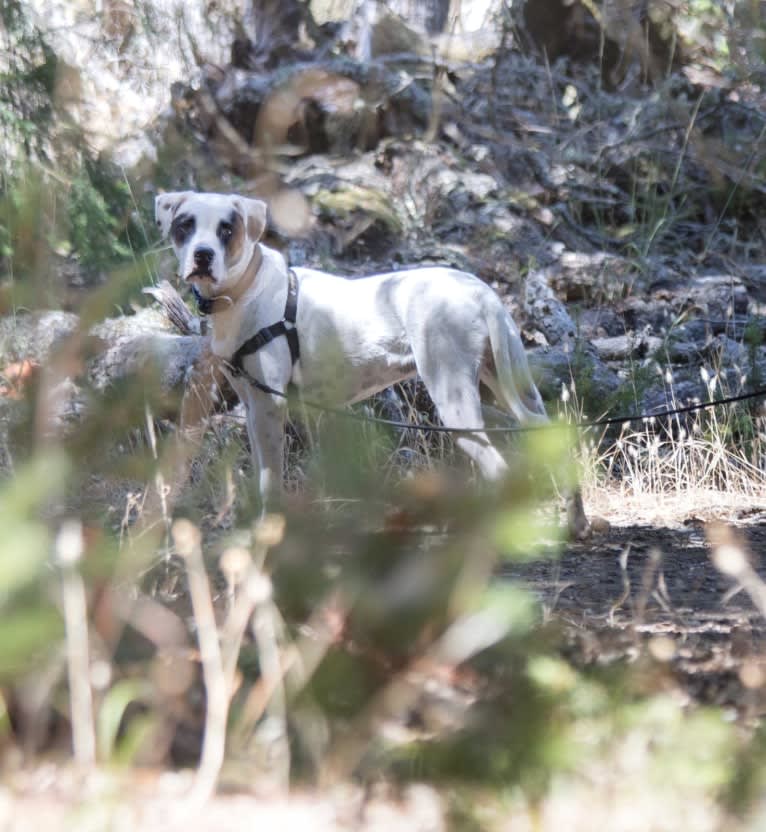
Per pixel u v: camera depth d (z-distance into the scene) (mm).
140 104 22859
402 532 3158
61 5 23219
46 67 16969
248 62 26016
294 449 14078
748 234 24172
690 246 23625
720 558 4230
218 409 14789
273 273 12281
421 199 22703
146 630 4363
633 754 3828
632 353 19047
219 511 4070
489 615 3191
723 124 24516
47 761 3969
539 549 3137
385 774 3875
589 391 17016
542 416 12867
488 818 3529
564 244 22766
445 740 3645
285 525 3268
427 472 3133
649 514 14469
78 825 3510
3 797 3697
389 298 12664
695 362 18859
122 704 3943
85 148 15805
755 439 16453
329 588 3314
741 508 14656
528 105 25875
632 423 17125
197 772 4008
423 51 27219
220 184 22000
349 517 3215
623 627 7344
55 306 3566
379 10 27156
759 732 4273
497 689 3678
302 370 12391
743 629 7438
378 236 22000
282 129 23688
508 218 22531
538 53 27688
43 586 3355
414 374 12898
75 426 3467
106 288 3465
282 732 3861
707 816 3607
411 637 3352
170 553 4902
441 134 24594
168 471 3742
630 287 21250
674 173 24406
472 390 12633
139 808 3707
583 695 4031
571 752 3549
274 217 21594
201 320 15242
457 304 12602
